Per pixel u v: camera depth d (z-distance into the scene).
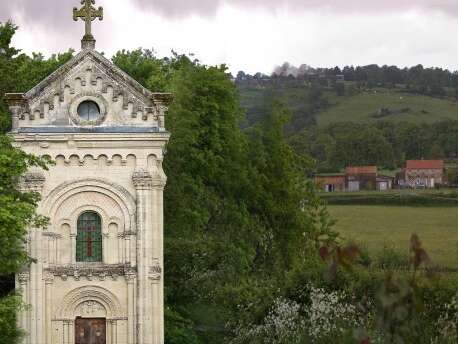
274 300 61.59
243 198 83.88
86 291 53.25
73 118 52.56
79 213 53.16
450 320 50.44
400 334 19.50
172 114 73.94
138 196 52.91
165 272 70.88
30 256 52.38
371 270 60.56
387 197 132.12
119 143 52.56
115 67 52.72
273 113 89.81
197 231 75.44
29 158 48.59
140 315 53.06
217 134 80.31
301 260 84.25
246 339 61.44
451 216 118.38
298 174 91.75
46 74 73.38
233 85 83.38
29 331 52.66
